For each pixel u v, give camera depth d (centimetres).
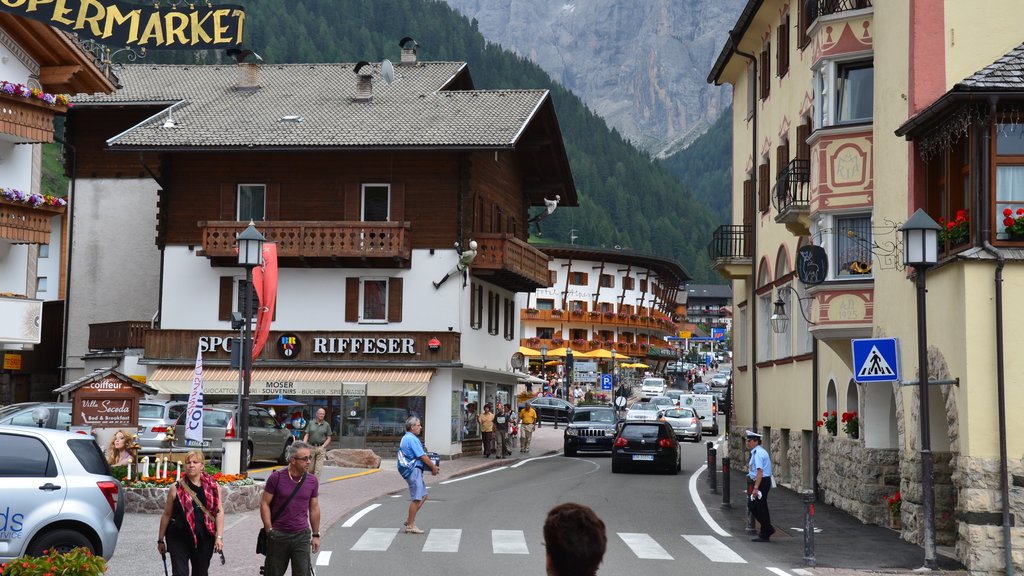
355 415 4159
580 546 516
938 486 1948
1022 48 1847
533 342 9656
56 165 11100
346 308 4253
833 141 2372
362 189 4288
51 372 5309
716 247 3588
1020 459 1691
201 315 4291
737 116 3878
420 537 1970
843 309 2322
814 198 2406
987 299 1725
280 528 1205
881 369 1752
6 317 3011
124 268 5097
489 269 4303
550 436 6128
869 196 2327
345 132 4266
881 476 2258
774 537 2052
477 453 4528
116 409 2230
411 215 4256
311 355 4234
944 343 1834
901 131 1962
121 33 2327
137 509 2122
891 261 2134
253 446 3459
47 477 1346
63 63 3172
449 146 4116
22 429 1365
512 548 1845
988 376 1712
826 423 2605
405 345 4197
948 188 1870
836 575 1620
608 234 18525
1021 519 1677
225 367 4244
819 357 2725
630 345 10669
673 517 2366
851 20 2356
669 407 6319
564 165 5078
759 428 3462
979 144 1745
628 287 10781
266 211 4297
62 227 5478
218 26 2333
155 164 5097
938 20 1959
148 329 4284
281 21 18400
